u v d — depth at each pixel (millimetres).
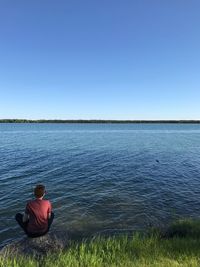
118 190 21859
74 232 13578
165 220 15367
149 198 19672
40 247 10055
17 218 10898
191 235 11242
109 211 16719
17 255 9469
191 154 46625
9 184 23609
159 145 63969
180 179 26406
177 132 147000
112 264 8055
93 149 53875
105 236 13141
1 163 34906
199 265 7836
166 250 9227
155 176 27641
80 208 17219
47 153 46250
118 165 34281
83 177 26812
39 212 10422
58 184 23766
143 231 13734
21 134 112312
